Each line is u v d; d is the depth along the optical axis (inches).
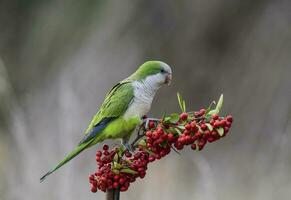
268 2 709.9
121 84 289.9
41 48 795.4
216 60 712.4
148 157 229.3
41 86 729.0
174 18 738.8
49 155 462.9
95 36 748.6
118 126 281.9
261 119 637.3
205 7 725.3
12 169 446.6
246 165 563.2
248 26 708.0
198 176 491.5
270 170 536.4
